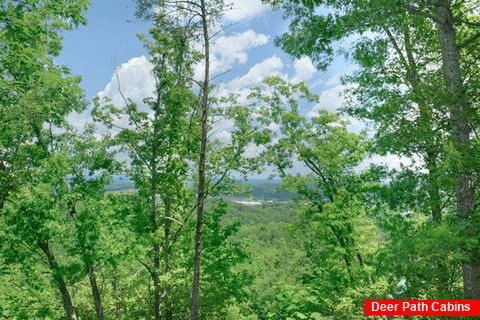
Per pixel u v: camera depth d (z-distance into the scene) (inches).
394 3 326.6
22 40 332.8
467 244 291.0
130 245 590.6
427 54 486.6
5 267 601.0
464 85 335.0
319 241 740.0
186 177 658.2
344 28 418.0
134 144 656.4
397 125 356.2
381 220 430.6
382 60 439.5
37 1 334.6
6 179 580.7
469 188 344.8
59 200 613.9
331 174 678.5
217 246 600.7
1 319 625.0
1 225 576.4
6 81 309.1
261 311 806.5
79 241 574.2
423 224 344.2
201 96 526.6
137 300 730.8
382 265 341.1
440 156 347.9
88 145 661.3
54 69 347.9
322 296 650.2
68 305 692.1
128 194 647.1
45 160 610.2
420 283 324.8
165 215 679.7
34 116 336.5
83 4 386.3
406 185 379.6
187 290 626.8
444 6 356.2
